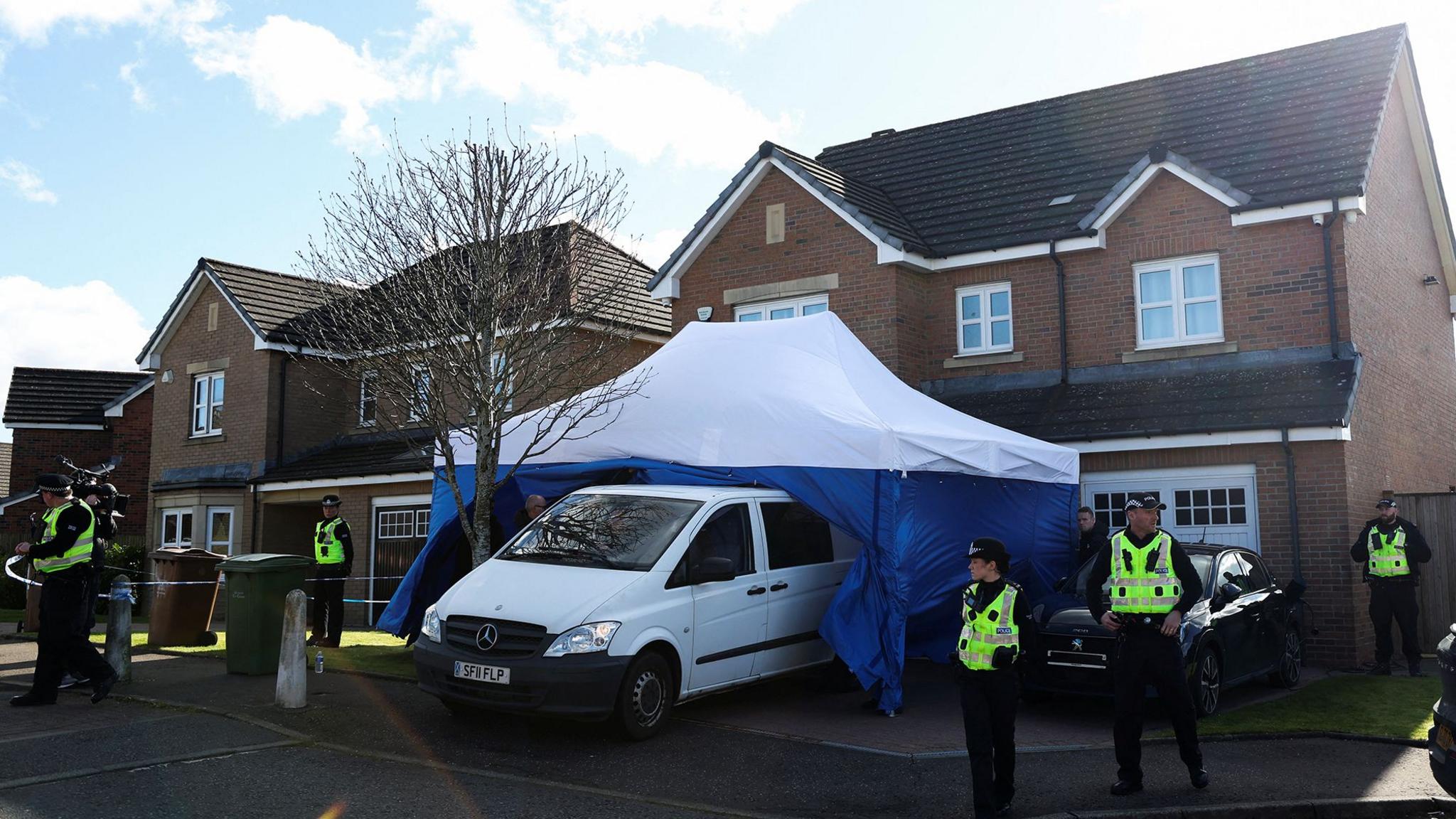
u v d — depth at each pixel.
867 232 16.70
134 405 27.64
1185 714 7.40
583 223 13.28
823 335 12.49
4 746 7.69
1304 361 14.21
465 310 12.08
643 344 20.33
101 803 6.45
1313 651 12.80
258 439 22.41
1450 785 6.51
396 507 20.33
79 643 9.36
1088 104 19.77
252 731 8.41
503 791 7.09
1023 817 6.82
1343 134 15.30
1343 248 14.12
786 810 6.94
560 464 11.73
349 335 13.03
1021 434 14.48
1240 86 17.94
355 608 20.38
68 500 9.38
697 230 18.30
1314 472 12.92
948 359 16.97
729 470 10.63
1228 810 6.97
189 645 13.84
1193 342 15.20
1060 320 16.11
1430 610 13.92
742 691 10.82
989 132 20.38
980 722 6.68
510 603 8.48
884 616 9.96
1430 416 17.59
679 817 6.68
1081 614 9.95
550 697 7.98
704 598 9.08
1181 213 15.35
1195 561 10.62
